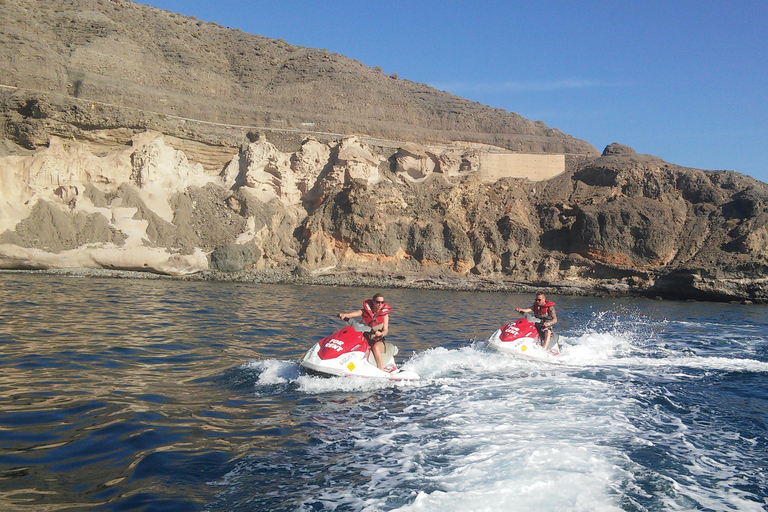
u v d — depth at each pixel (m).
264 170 50.53
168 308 19.47
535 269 47.41
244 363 10.71
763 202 45.91
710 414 7.88
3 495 4.82
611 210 48.12
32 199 39.41
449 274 47.09
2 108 41.88
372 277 45.53
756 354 13.64
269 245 46.47
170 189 45.75
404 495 5.00
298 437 6.68
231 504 4.84
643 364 11.74
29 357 10.13
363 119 63.97
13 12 52.56
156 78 56.69
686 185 50.75
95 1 65.44
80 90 48.78
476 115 70.50
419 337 15.32
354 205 48.09
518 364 11.35
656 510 4.77
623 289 43.78
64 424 6.72
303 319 18.41
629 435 6.84
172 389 8.65
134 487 5.11
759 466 5.90
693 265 43.06
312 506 4.79
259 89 63.56
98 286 27.59
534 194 55.47
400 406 8.14
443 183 54.16
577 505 4.80
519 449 6.22
